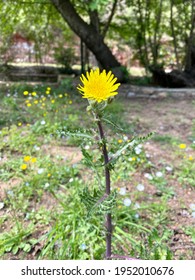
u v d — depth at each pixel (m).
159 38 7.62
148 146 3.06
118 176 2.27
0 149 2.80
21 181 2.29
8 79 7.51
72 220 1.71
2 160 2.60
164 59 8.13
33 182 2.21
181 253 1.65
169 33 7.64
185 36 7.28
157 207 2.01
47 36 8.47
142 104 4.92
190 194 2.25
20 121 3.58
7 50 8.30
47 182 2.25
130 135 3.38
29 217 1.88
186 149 2.98
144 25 7.50
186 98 5.37
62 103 4.48
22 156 2.67
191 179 2.39
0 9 6.97
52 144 2.97
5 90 5.37
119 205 1.96
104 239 1.62
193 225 1.88
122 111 4.35
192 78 6.76
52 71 8.04
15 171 2.45
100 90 1.00
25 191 2.14
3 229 1.81
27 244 1.67
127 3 7.32
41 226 1.83
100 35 6.73
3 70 7.67
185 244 1.72
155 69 6.77
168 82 6.55
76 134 1.14
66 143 3.01
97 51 6.78
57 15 7.73
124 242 1.59
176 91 5.69
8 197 2.08
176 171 2.56
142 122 3.87
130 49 8.48
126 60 9.24
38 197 2.11
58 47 8.69
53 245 1.63
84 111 4.08
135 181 2.38
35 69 8.08
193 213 1.88
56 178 2.32
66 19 6.42
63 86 5.61
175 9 7.55
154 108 4.64
